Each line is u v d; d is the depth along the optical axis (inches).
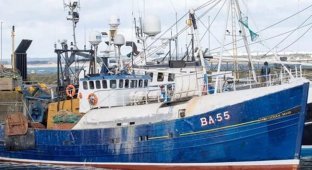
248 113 994.7
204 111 1021.8
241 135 1000.9
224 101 1013.2
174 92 1107.3
